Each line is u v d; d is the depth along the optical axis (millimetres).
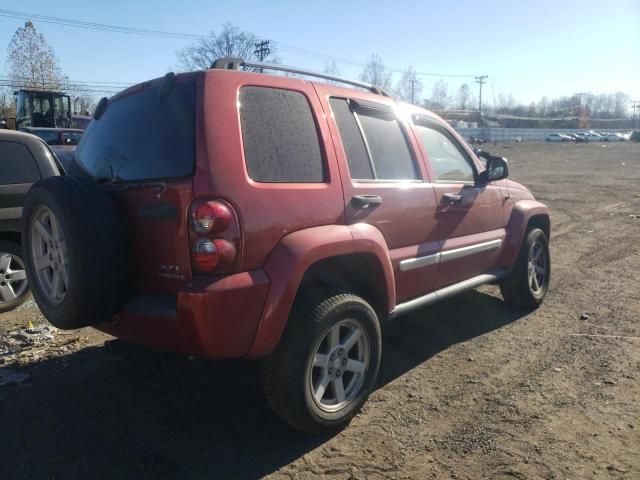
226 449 3322
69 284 3111
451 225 4625
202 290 2879
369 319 3602
